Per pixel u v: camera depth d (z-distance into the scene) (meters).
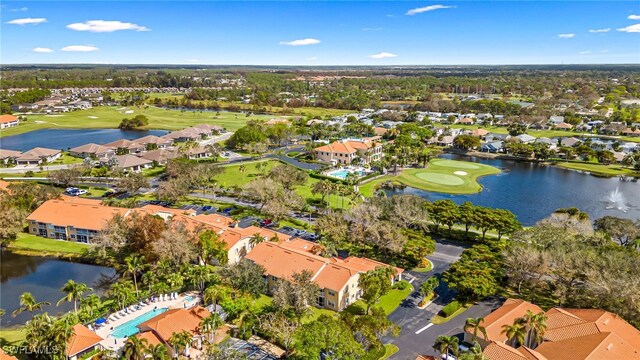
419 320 87.62
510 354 69.19
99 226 122.12
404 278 105.38
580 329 76.12
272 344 79.94
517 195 182.38
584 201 175.38
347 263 102.81
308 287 84.19
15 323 86.25
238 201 160.25
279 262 100.56
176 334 74.62
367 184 191.62
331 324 70.94
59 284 102.75
